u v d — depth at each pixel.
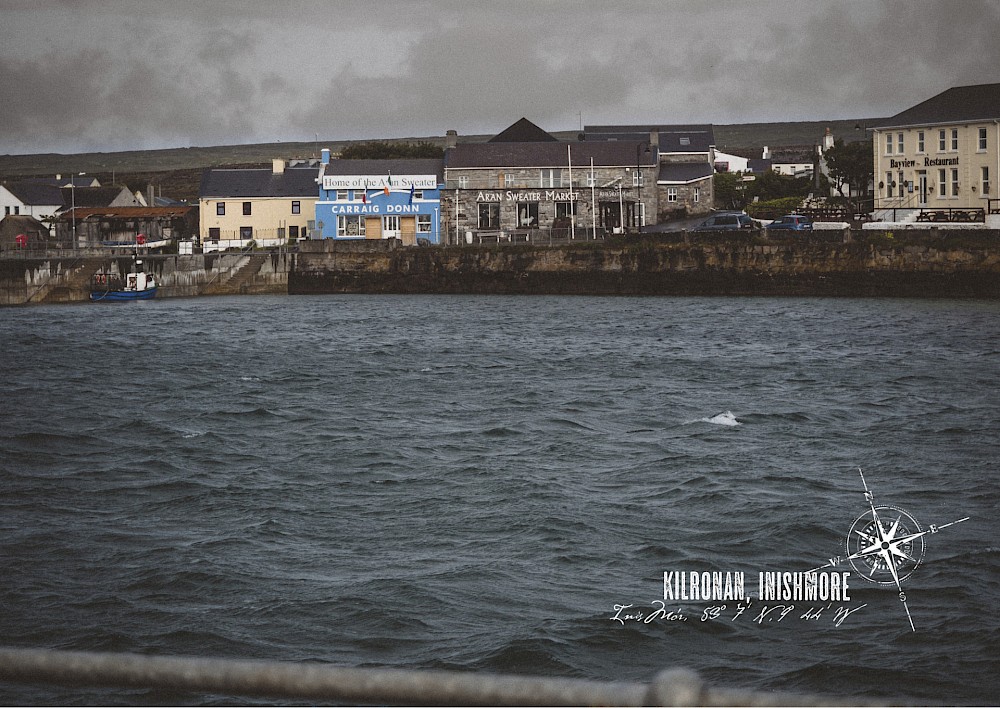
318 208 119.38
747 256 96.06
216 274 106.81
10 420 38.69
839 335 65.88
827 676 16.34
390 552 22.52
